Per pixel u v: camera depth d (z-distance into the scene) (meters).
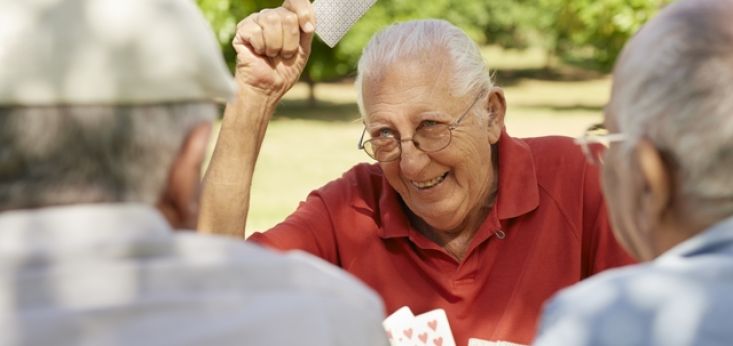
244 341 1.26
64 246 1.23
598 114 17.23
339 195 2.87
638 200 1.50
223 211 2.72
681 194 1.44
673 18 1.45
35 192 1.27
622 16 15.55
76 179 1.28
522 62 27.31
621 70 1.51
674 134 1.41
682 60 1.41
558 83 23.11
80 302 1.22
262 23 2.69
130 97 1.28
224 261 1.29
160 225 1.29
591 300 1.40
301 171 11.88
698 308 1.34
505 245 2.73
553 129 15.12
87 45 1.27
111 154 1.28
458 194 2.65
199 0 14.06
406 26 2.66
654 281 1.38
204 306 1.26
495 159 2.81
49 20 1.27
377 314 1.41
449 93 2.58
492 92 2.69
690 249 1.40
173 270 1.26
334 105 18.72
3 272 1.21
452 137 2.59
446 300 2.73
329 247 2.83
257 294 1.30
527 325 2.72
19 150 1.26
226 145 2.73
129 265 1.24
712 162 1.40
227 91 1.37
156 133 1.30
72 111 1.27
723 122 1.39
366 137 2.73
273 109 2.77
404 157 2.60
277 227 2.81
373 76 2.62
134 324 1.23
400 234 2.74
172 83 1.30
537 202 2.72
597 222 2.76
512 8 22.83
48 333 1.20
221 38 14.18
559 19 17.94
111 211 1.26
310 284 1.35
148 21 1.29
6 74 1.25
